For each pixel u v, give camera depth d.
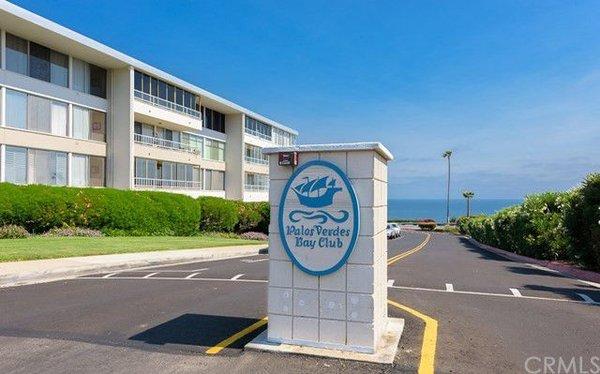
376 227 5.82
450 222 91.94
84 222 24.73
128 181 30.17
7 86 23.75
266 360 5.56
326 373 5.18
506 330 7.17
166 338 6.58
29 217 22.42
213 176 47.12
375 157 5.77
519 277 13.61
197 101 39.97
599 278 13.48
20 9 22.69
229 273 13.66
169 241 23.45
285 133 62.78
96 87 29.83
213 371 5.27
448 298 9.88
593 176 15.43
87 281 11.95
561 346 6.37
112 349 6.07
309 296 5.86
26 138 24.64
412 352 5.95
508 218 25.80
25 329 7.05
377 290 5.88
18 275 11.81
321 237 5.79
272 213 6.06
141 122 34.44
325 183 5.80
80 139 28.09
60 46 26.50
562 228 19.28
